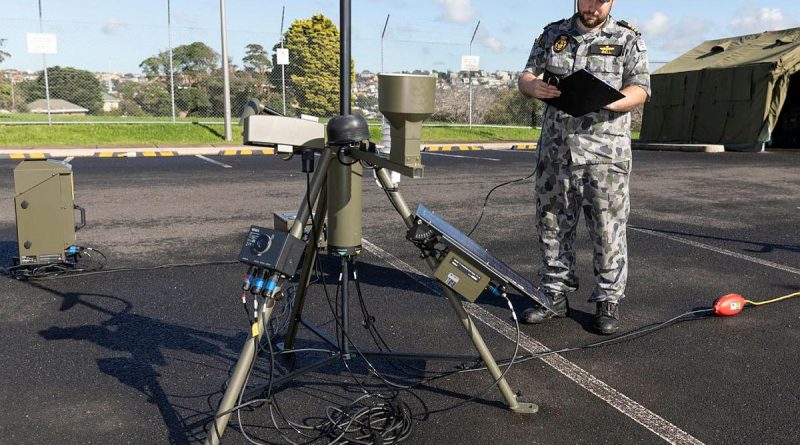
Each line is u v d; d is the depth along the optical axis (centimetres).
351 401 288
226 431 261
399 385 305
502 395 288
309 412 278
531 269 516
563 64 360
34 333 362
